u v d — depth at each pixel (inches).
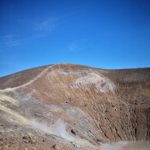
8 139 752.3
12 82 2468.0
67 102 2292.1
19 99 1825.8
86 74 2992.1
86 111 2331.4
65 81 2689.5
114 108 2591.0
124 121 2433.6
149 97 2768.2
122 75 3275.1
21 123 1120.2
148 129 2335.1
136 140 2199.8
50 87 2415.1
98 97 2694.4
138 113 2541.8
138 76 3198.8
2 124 970.7
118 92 2913.4
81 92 2632.9
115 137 2186.3
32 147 737.6
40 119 1612.9
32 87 2204.7
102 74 3238.2
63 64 3080.7
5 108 1375.5
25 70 2984.7
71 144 1106.7
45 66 2982.3
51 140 948.6
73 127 1854.1
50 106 1988.2
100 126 2239.2
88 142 1754.4
